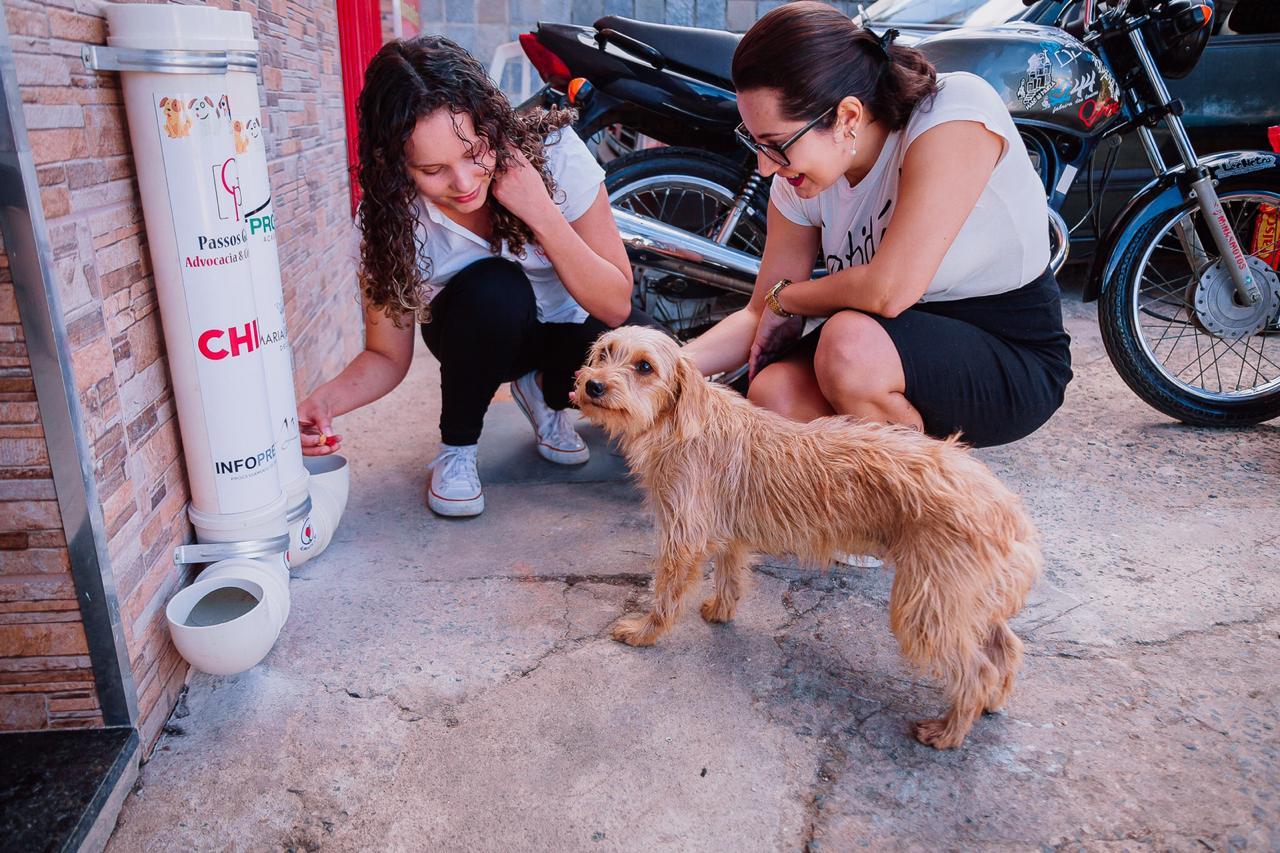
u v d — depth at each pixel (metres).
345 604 2.04
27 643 1.44
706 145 3.48
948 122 1.78
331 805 1.48
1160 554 2.26
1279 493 2.57
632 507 2.53
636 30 3.21
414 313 2.29
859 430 1.74
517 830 1.43
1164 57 3.01
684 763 1.58
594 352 1.87
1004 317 2.08
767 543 1.80
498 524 2.43
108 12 1.45
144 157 1.53
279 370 1.91
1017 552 1.57
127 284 1.52
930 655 1.56
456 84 1.88
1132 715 1.69
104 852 1.39
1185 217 2.98
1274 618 1.99
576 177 2.29
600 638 1.94
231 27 1.59
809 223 2.23
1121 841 1.41
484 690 1.76
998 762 1.58
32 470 1.34
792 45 1.68
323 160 3.37
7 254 1.23
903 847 1.40
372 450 2.91
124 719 1.51
